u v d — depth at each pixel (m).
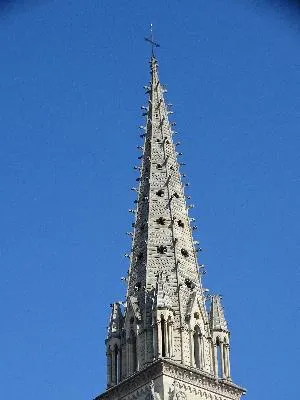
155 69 139.88
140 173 131.12
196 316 116.94
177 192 128.25
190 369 111.88
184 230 125.19
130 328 117.00
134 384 112.06
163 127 134.12
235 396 113.69
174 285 118.94
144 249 123.00
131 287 121.00
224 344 117.00
